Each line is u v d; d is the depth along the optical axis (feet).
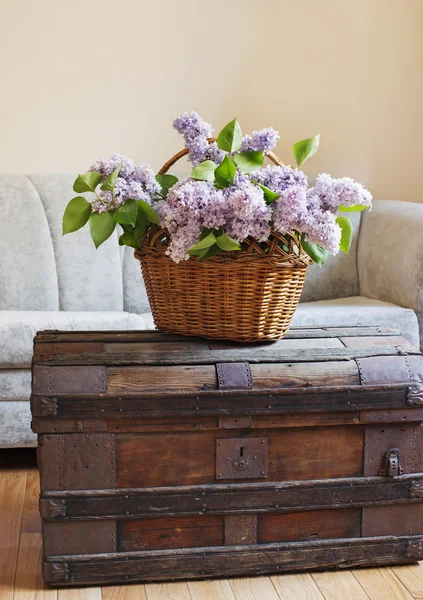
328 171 12.26
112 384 5.96
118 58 11.51
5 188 10.22
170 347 6.35
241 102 11.93
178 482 6.10
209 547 6.19
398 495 6.37
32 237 10.05
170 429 6.02
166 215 6.05
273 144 6.33
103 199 6.08
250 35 11.82
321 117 12.15
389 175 12.43
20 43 11.23
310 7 11.94
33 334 8.28
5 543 6.73
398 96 12.31
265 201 5.89
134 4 11.47
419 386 6.25
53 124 11.45
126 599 5.86
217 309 6.32
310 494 6.23
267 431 6.16
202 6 11.66
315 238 5.85
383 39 12.17
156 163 11.78
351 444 6.30
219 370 6.08
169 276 6.38
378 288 10.25
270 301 6.31
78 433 5.95
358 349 6.47
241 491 6.14
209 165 6.06
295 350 6.37
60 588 6.04
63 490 5.97
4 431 8.29
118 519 6.03
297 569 6.31
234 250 6.01
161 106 11.71
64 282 10.12
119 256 10.36
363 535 6.39
